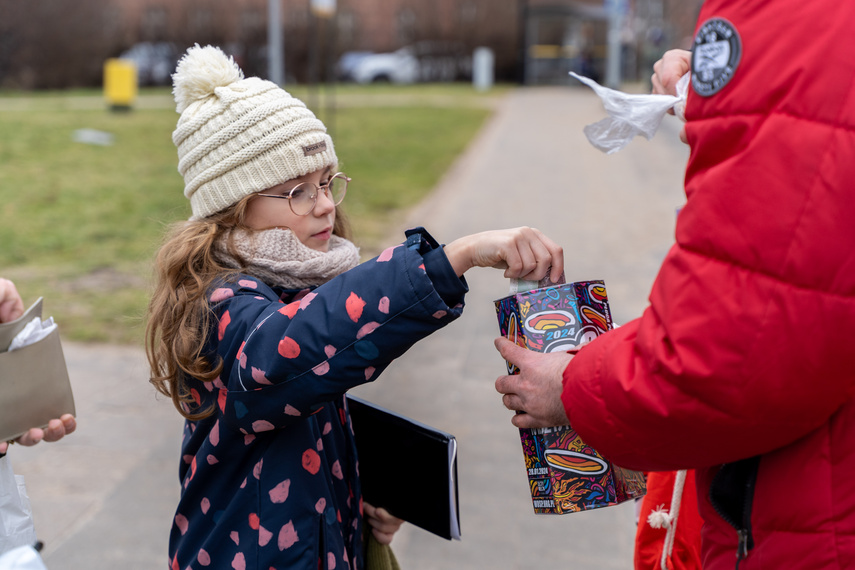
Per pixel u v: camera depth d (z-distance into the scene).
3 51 23.58
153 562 2.79
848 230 1.00
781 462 1.13
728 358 1.03
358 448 1.67
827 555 1.09
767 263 1.02
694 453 1.12
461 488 3.28
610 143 1.55
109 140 13.41
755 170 1.03
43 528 2.98
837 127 1.00
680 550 1.74
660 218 8.08
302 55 26.66
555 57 28.48
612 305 5.44
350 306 1.24
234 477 1.42
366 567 1.70
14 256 6.73
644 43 25.69
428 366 4.54
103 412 3.96
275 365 1.26
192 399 1.47
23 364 1.38
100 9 24.86
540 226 7.86
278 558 1.37
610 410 1.15
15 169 10.60
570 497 1.37
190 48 1.50
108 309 5.44
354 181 10.30
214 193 1.46
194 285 1.40
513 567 2.79
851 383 1.05
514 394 1.38
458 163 12.02
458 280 1.26
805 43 1.01
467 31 30.80
